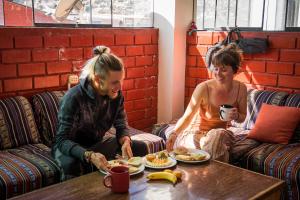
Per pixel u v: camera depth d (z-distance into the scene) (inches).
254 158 91.6
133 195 58.7
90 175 67.0
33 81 105.3
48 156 87.7
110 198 57.6
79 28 113.3
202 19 138.6
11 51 99.3
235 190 60.7
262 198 59.4
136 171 67.4
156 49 139.4
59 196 58.2
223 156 83.7
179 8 133.8
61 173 79.2
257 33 120.7
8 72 99.7
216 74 90.0
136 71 133.1
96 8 120.6
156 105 143.9
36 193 59.3
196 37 136.4
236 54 91.0
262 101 113.1
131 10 131.7
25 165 81.0
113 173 59.2
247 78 125.0
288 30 117.6
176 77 138.5
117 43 124.6
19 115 96.4
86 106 77.9
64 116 76.3
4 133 93.0
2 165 80.6
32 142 98.2
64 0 111.5
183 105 144.4
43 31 104.9
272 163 87.8
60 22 112.0
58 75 110.4
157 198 57.6
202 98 91.0
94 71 74.9
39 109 101.4
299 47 111.7
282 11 118.7
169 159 73.9
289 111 102.5
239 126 117.1
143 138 100.2
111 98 80.7
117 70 73.9
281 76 117.0
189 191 60.2
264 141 103.0
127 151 78.5
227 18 132.3
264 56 119.9
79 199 57.2
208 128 93.1
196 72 138.9
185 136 92.0
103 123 83.6
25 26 104.3
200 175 67.2
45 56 106.4
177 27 134.6
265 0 121.6
